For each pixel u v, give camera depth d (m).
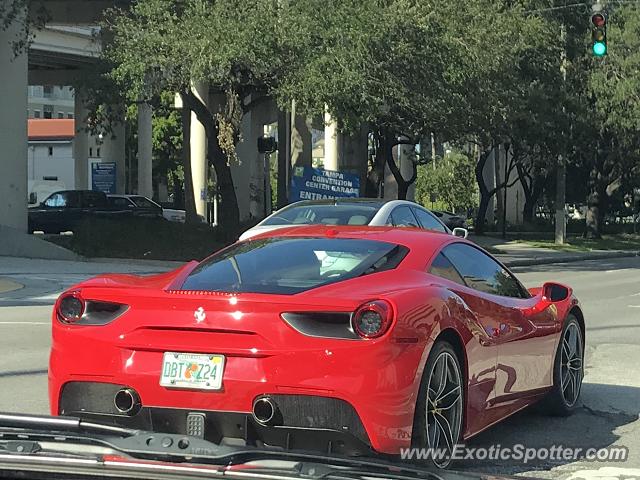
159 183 80.69
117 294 5.18
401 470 4.12
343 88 22.77
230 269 5.64
